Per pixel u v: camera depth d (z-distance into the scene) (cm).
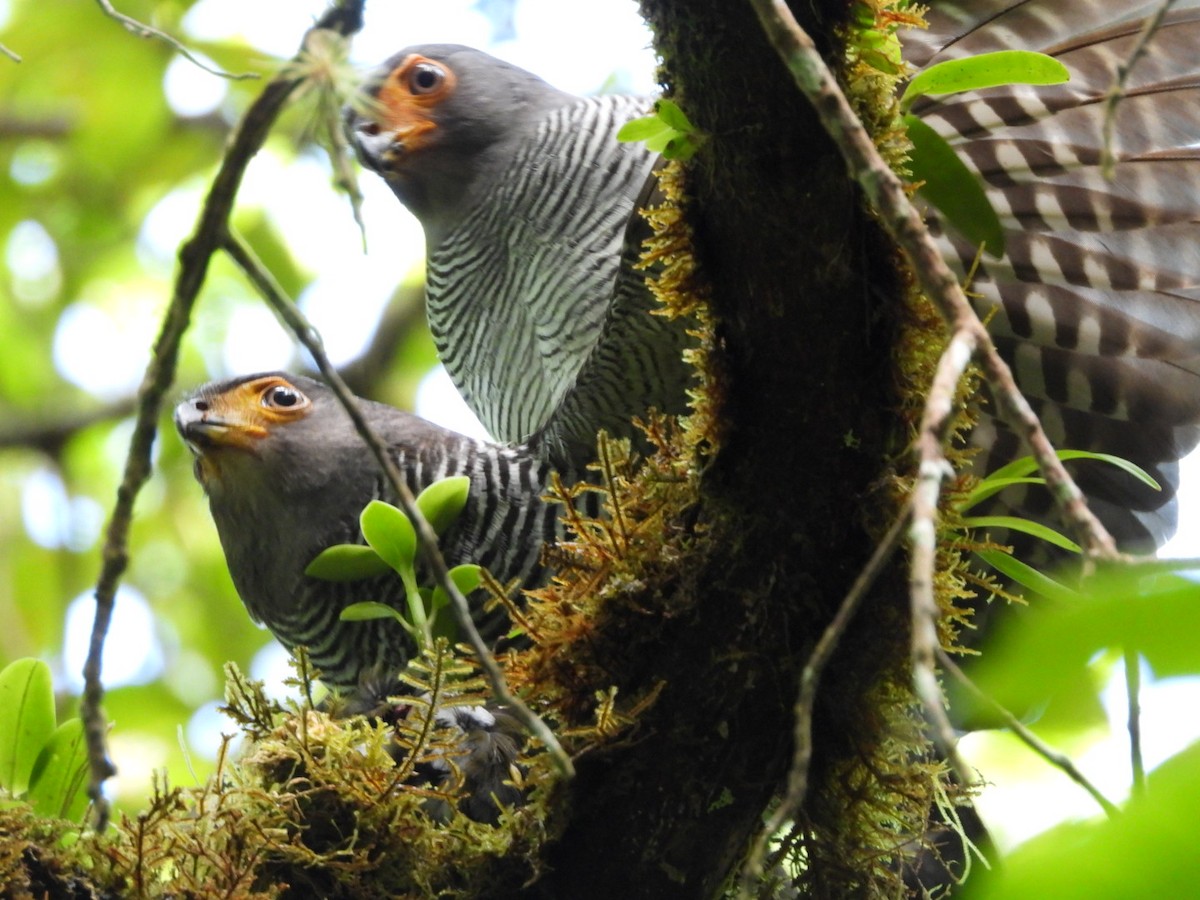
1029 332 684
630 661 526
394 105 909
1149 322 672
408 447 738
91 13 1236
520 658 536
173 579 1290
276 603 757
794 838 543
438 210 910
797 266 479
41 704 572
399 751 574
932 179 516
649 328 638
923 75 496
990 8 612
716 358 502
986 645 700
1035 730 585
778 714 514
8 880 482
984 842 671
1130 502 719
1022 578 564
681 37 462
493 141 895
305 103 396
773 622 508
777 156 466
